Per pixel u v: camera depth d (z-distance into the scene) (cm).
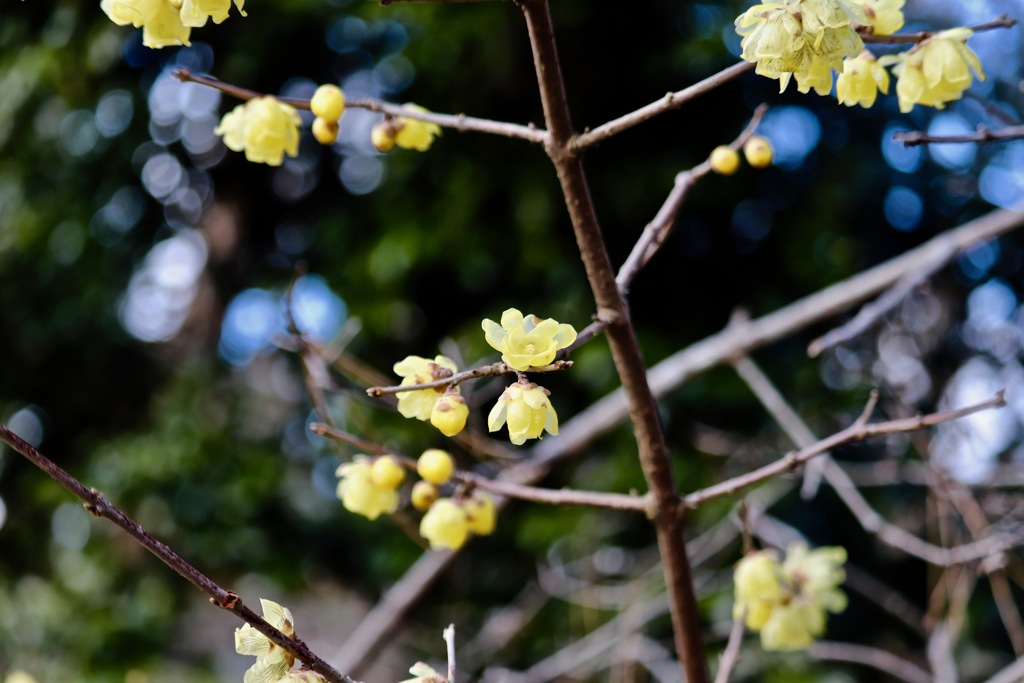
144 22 153
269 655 126
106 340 566
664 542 167
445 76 469
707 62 451
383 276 465
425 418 144
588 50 463
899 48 226
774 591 201
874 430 165
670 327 483
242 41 495
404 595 347
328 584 542
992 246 499
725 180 465
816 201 473
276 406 569
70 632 484
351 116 496
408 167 475
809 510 445
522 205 459
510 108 474
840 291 346
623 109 472
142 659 490
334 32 492
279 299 534
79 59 480
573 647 381
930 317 460
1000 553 281
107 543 508
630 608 370
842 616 438
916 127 486
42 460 112
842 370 454
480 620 470
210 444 527
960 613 309
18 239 532
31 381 567
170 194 555
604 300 152
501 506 343
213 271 579
